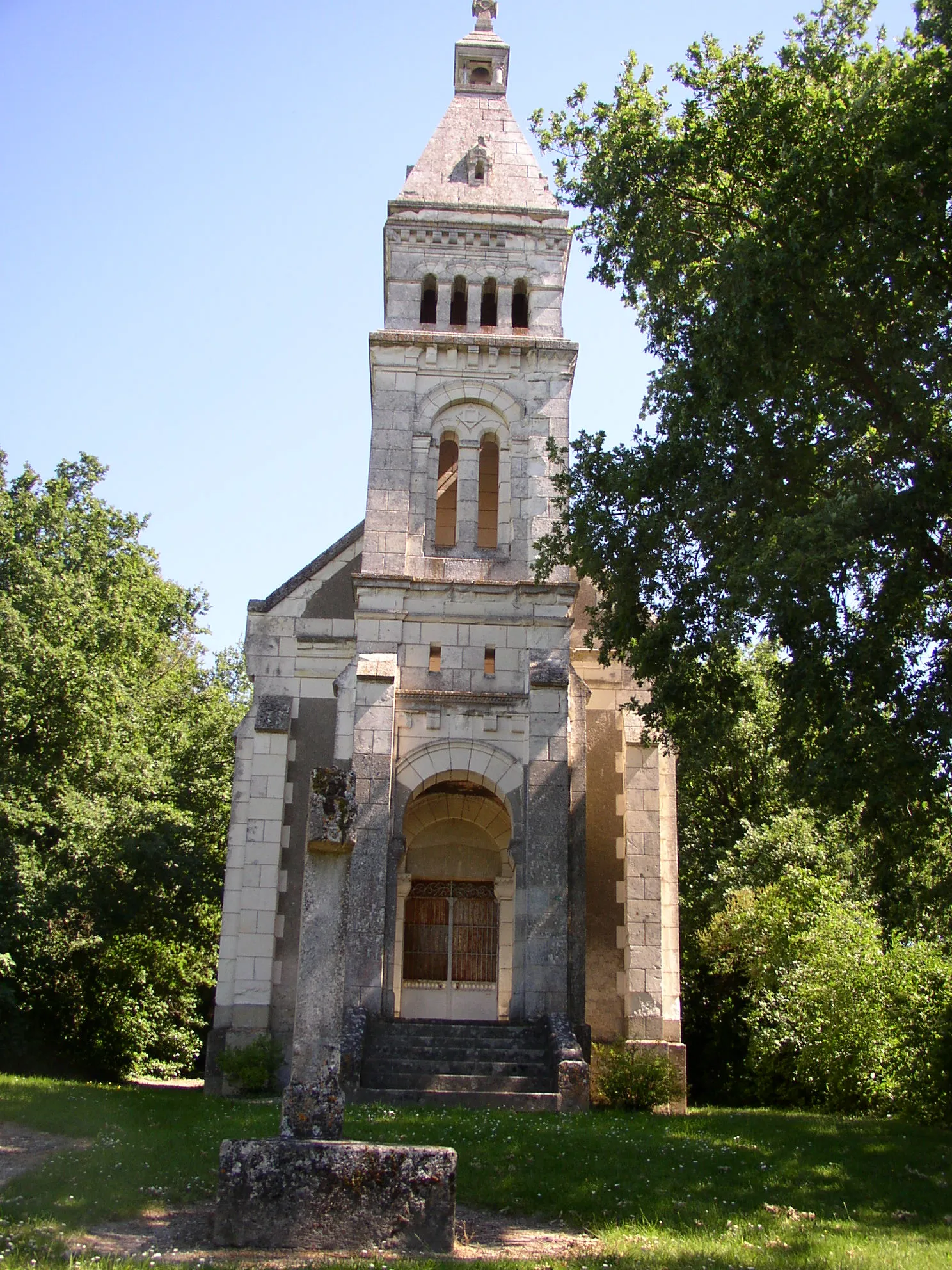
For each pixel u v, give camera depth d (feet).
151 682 140.97
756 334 55.21
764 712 125.39
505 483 91.91
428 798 93.76
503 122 103.65
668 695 62.03
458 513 90.99
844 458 60.18
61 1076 107.04
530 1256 34.53
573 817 81.35
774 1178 45.16
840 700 53.52
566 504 73.36
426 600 87.10
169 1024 133.28
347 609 91.30
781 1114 70.03
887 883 59.41
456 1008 89.81
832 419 55.11
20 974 101.40
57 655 103.30
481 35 109.29
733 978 114.52
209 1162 44.19
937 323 54.29
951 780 52.65
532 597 87.45
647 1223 38.27
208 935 118.42
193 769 130.41
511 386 93.61
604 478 66.08
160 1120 56.65
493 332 95.35
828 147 54.95
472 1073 70.38
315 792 39.75
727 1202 41.24
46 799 103.50
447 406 93.35
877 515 53.01
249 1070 76.69
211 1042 80.69
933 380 54.85
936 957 73.82
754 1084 102.63
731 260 57.62
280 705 88.33
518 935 78.48
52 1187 38.68
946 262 54.90
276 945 83.20
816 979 80.89
